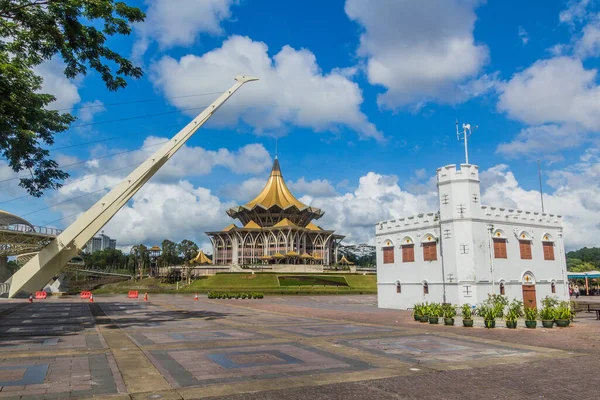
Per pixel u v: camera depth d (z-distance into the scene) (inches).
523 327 950.4
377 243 1739.7
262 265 3991.1
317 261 4933.6
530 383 445.4
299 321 1101.7
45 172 1045.8
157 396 386.6
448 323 1003.3
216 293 2532.0
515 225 1477.6
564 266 1584.6
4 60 837.2
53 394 389.1
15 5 797.2
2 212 3043.8
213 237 5068.9
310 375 474.0
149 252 5492.1
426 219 1512.1
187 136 1676.9
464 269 1353.3
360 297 2689.5
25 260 3700.8
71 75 956.6
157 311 1469.0
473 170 1416.1
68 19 846.5
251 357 573.3
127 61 959.6
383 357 582.6
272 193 5142.7
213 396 388.8
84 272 4852.4
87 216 1478.8
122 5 890.1
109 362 532.4
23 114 880.9
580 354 619.5
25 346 657.6
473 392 410.6
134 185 1584.6
